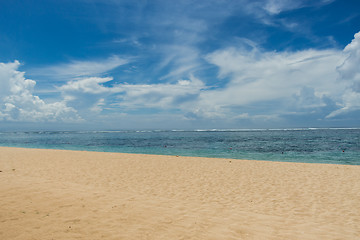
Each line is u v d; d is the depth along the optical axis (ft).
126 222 14.98
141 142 142.31
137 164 46.01
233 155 73.61
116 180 31.71
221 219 16.74
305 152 81.05
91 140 171.53
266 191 26.16
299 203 21.71
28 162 47.75
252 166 43.88
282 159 64.28
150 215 16.62
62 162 48.08
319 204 21.38
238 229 14.89
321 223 16.58
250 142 131.85
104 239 12.37
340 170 39.17
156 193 25.14
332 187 27.81
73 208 16.98
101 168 41.22
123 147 106.73
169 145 115.96
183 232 13.94
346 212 19.13
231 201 22.30
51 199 18.70
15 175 30.94
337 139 149.48
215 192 25.73
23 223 13.73
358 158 65.77
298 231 14.93
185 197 23.62
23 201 17.66
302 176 34.50
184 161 50.37
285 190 26.58
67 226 13.78
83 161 49.73
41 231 12.85
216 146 107.34
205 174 36.17
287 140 145.28
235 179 32.65
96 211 16.70
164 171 38.65
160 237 13.03
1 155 60.08
